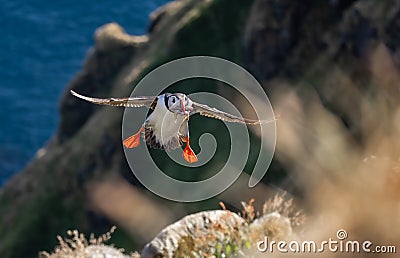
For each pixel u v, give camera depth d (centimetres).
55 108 9344
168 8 7531
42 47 10225
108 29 7744
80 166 6662
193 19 6494
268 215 1562
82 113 7712
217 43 6319
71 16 10600
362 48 4778
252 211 1616
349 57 4875
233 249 1514
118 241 5203
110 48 7619
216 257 1533
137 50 7488
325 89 4788
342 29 4944
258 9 5697
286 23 5422
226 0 6381
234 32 6291
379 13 4612
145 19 10581
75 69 9900
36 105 9362
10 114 9206
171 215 4816
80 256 2156
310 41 5366
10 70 9856
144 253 1670
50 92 9562
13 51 10156
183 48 6406
